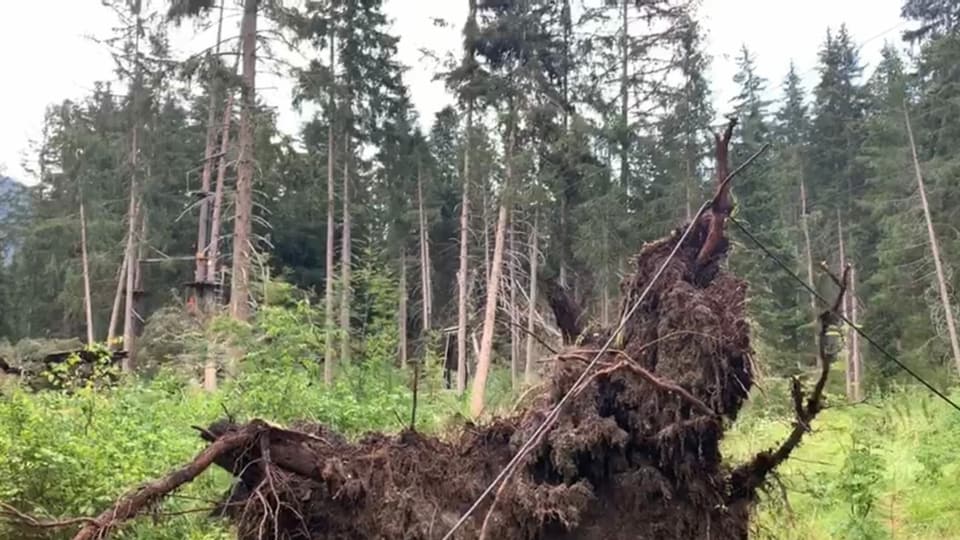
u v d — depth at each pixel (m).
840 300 4.99
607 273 23.72
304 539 4.32
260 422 4.32
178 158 36.28
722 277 5.14
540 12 24.81
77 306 35.56
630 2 26.30
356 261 36.09
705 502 4.66
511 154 23.69
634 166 26.17
